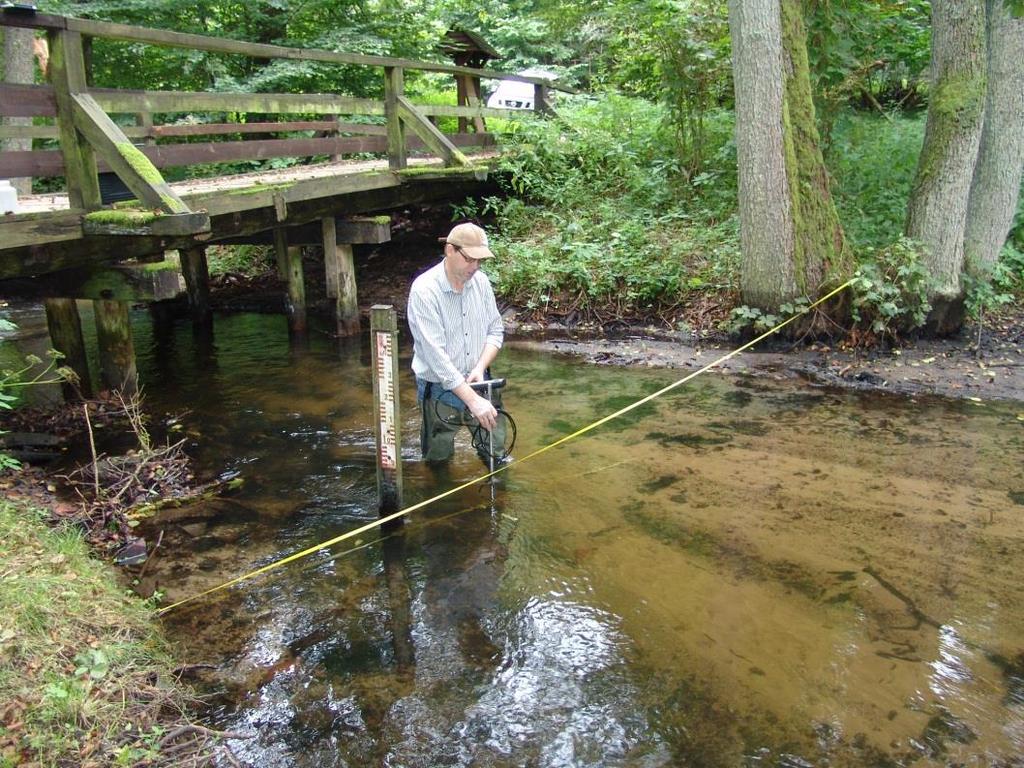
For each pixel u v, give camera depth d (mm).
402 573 3680
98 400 5945
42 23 4445
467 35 11430
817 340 7148
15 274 4699
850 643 3092
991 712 2713
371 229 8125
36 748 2336
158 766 2451
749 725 2676
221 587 3568
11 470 4594
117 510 4195
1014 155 6836
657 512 4219
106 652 2828
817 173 6965
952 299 6910
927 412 5668
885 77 11172
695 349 7352
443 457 4496
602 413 5840
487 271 9055
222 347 8094
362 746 2627
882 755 2527
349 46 12273
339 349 7914
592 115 12625
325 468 4922
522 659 3055
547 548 3875
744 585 3508
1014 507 4203
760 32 6574
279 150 6859
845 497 4352
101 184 6152
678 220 9477
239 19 12602
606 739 2641
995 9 6688
